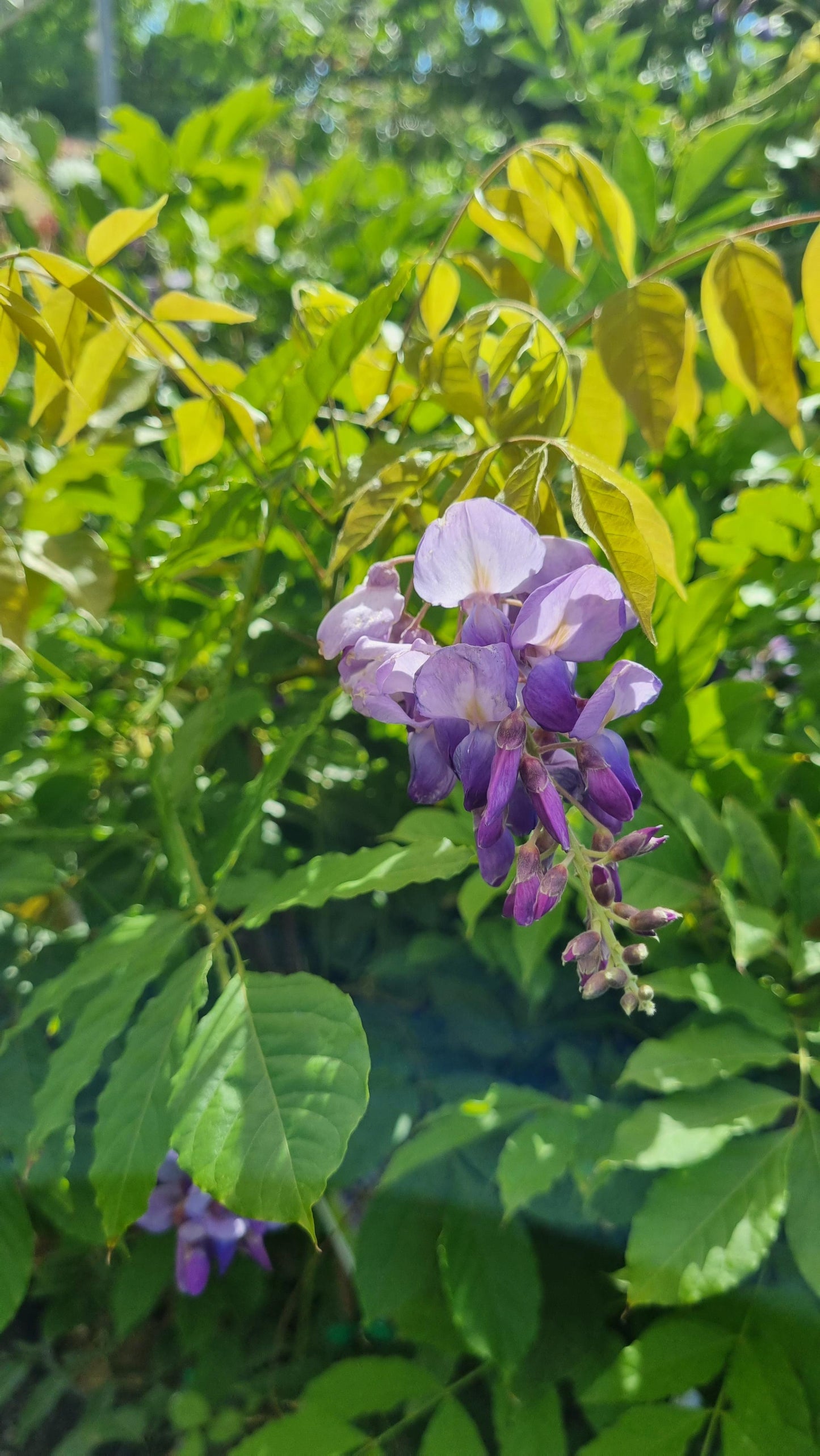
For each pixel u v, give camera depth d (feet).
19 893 1.08
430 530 0.60
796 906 0.89
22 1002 1.14
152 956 0.83
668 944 1.01
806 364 1.38
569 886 0.92
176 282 1.88
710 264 0.84
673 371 0.80
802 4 2.35
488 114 8.59
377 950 1.21
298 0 5.77
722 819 0.99
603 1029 1.05
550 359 0.85
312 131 3.58
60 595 1.30
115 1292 1.20
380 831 1.26
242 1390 1.21
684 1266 0.70
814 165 2.08
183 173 1.81
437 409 1.22
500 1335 0.82
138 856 1.25
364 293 1.83
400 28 9.01
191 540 0.98
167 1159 1.12
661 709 1.08
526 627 0.59
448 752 0.60
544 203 0.99
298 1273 1.29
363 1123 0.97
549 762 0.62
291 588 1.22
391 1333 1.18
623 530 0.60
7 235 1.75
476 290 1.44
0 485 1.18
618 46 2.55
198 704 1.24
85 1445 1.30
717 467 1.42
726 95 2.24
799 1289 0.83
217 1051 0.67
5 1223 0.92
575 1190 0.92
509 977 1.10
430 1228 0.91
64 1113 0.74
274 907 0.79
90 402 1.03
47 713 1.49
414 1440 1.03
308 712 1.24
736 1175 0.74
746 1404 0.76
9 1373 1.40
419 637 0.68
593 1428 0.96
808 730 1.08
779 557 1.22
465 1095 1.01
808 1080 0.84
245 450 1.13
